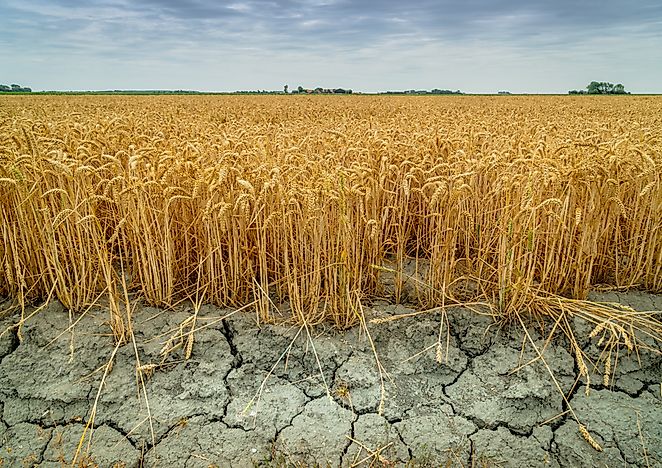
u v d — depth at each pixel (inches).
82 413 129.6
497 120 485.1
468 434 123.6
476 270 192.1
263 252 156.5
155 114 542.3
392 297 180.5
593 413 129.5
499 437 122.8
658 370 143.6
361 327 158.2
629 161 182.7
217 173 159.5
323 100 1274.6
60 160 161.2
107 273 148.2
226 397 134.9
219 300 171.9
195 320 154.3
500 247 161.3
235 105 930.7
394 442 121.1
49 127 271.9
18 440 122.0
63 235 172.9
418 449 119.2
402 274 176.1
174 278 175.9
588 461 115.6
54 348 150.7
